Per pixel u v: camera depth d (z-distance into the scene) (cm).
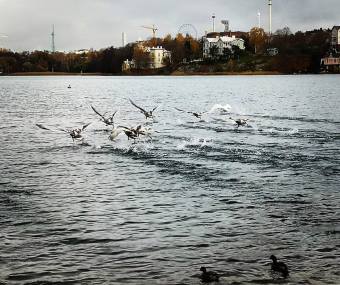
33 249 2295
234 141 5216
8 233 2491
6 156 4584
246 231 2509
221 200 3050
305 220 2658
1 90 18562
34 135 5956
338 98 11656
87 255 2236
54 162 4291
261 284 1952
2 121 7606
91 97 14112
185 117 7856
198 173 3759
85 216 2767
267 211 2822
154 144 5069
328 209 2845
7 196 3180
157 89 18550
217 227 2573
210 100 12294
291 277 2002
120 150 4775
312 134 5659
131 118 7931
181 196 3153
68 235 2470
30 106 10788
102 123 7131
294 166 3950
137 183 3503
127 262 2162
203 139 5372
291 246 2308
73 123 7412
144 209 2894
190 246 2330
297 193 3184
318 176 3622
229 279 1995
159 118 7794
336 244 2320
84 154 4644
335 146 4844
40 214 2798
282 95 13300
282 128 6206
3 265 2125
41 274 2048
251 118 7462
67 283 1978
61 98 13675
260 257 2194
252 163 4078
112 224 2634
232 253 2242
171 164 4088
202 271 2022
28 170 3975
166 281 1989
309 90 15388
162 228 2570
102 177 3709
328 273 2033
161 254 2244
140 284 1967
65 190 3338
